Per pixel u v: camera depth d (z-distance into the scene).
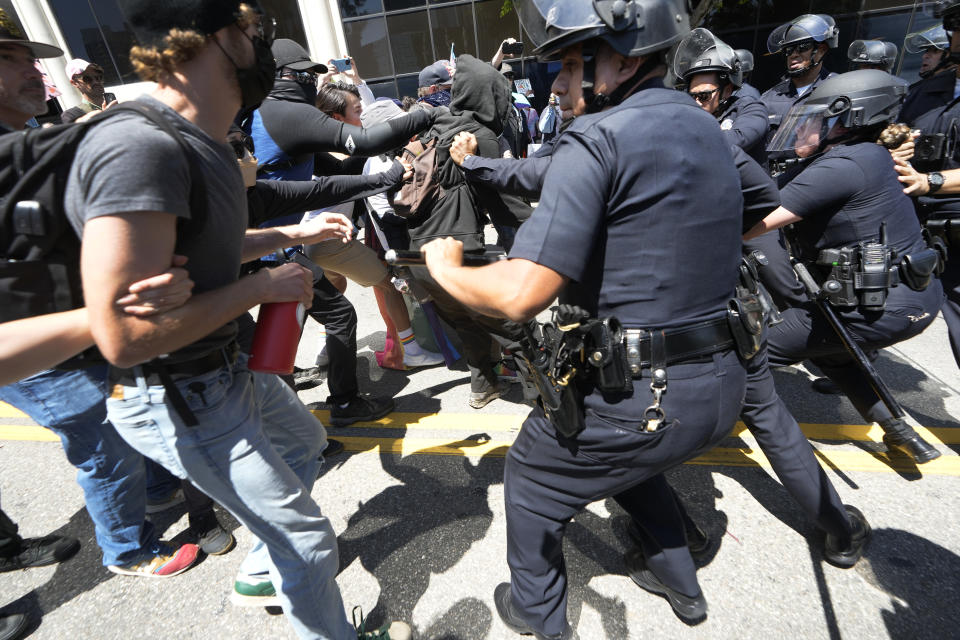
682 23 1.05
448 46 9.71
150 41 0.86
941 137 2.24
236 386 1.19
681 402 1.10
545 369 1.15
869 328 1.90
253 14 0.92
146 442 1.12
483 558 1.93
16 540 2.02
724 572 1.79
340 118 2.59
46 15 9.53
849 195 1.80
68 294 0.94
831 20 3.58
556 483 1.29
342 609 1.46
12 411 3.25
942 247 1.97
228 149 1.02
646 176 0.97
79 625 1.80
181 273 0.89
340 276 3.30
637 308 1.06
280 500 1.21
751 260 1.50
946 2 2.40
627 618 1.66
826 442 2.42
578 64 1.07
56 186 0.84
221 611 1.80
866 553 1.82
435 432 2.73
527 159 1.82
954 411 2.57
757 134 2.84
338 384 2.71
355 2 9.53
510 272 0.98
